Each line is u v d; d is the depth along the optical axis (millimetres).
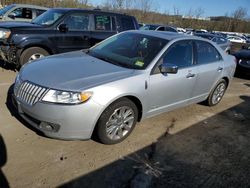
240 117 5605
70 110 3248
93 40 7508
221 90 5938
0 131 3785
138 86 3785
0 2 25875
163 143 4074
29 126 3980
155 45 4387
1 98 4914
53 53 6875
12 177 2957
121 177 3174
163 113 5012
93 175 3145
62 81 3385
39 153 3412
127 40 4730
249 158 3996
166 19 49188
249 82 9422
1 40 6375
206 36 14969
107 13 7809
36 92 3352
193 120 5094
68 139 3420
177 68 4086
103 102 3396
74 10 7176
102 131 3584
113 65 4027
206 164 3688
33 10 10898
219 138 4512
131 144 3904
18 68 6852
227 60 5816
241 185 3352
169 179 3262
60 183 2961
